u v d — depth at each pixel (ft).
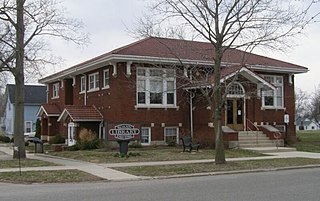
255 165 64.75
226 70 92.32
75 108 101.45
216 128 65.31
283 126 109.91
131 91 94.12
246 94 91.04
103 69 101.04
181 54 93.97
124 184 47.39
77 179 50.62
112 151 84.43
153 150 86.38
